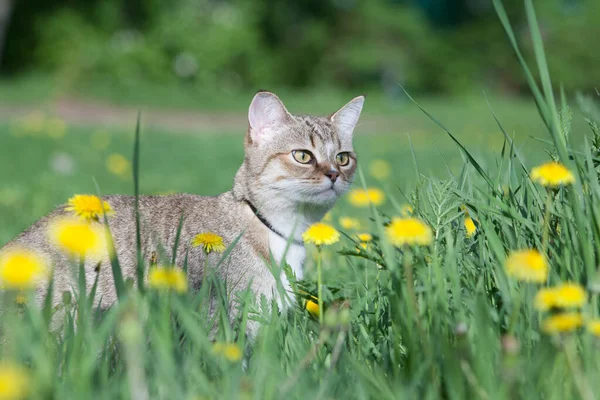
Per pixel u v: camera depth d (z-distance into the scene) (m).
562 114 3.93
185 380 3.00
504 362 2.64
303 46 43.53
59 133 16.75
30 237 5.25
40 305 4.91
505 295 3.30
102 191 11.06
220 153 16.20
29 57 36.38
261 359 3.11
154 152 15.88
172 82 34.06
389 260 3.32
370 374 3.11
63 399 2.76
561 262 3.37
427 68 45.16
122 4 37.59
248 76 38.34
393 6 46.84
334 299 3.83
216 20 37.44
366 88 43.94
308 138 5.74
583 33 45.28
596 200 3.38
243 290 4.55
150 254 5.21
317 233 3.46
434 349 3.06
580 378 2.67
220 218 5.38
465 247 3.87
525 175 3.97
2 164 13.00
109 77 32.03
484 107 32.00
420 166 13.84
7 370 2.33
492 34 46.56
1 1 34.38
